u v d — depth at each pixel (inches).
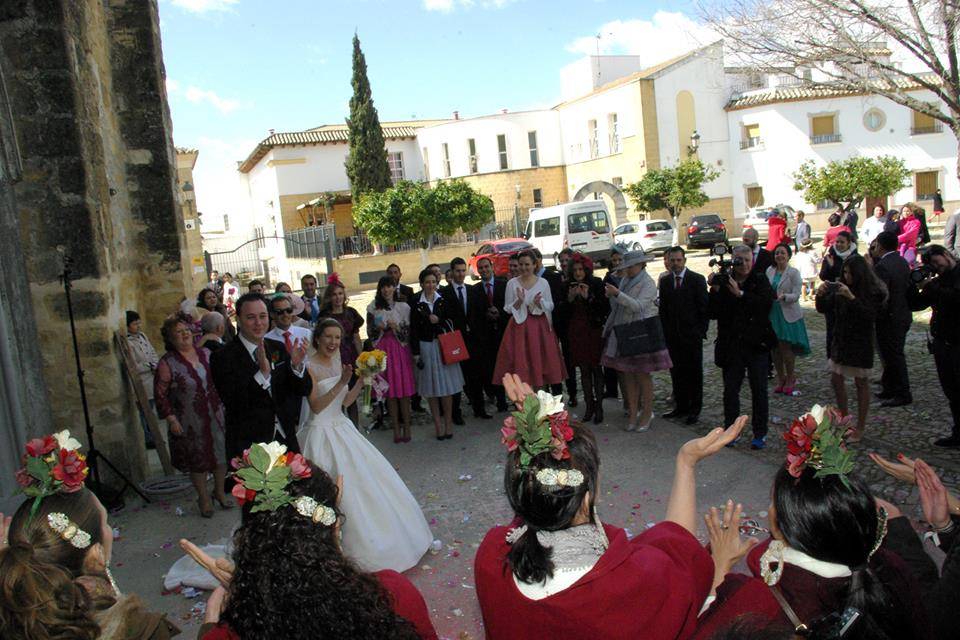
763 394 247.4
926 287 227.6
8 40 244.7
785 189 1304.1
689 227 1095.0
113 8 318.7
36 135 249.1
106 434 260.2
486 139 1472.7
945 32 373.1
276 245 1568.7
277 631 62.1
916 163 1289.4
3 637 64.3
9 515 214.8
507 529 82.5
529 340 293.3
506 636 73.5
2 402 219.3
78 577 77.3
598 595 69.3
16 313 229.9
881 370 336.8
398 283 318.7
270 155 1529.3
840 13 393.7
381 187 1402.6
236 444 196.1
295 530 66.2
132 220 329.4
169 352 232.1
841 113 1280.8
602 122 1369.3
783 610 69.1
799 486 70.2
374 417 329.1
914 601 69.1
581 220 1007.0
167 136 337.1
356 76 1379.2
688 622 72.5
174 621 169.3
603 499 221.5
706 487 223.1
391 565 179.6
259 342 196.7
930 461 220.7
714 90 1299.2
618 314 275.3
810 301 544.7
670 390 351.3
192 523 231.8
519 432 75.4
